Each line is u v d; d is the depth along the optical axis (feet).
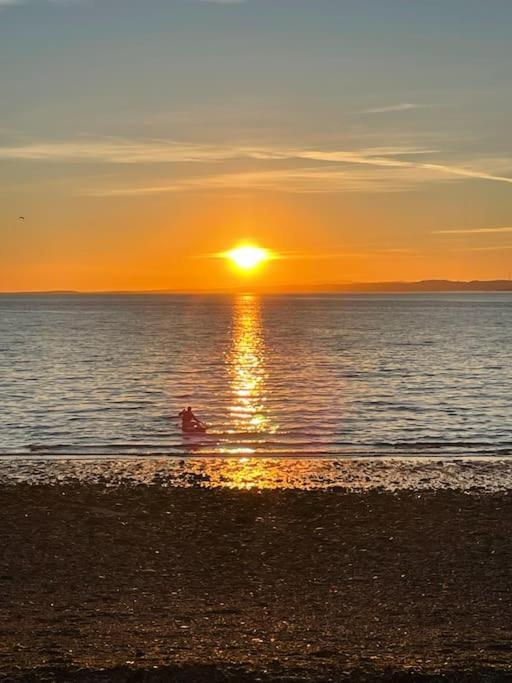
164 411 142.10
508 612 48.83
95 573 55.98
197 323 496.23
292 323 492.54
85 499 74.90
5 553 59.82
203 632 44.83
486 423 131.13
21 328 427.74
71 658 39.75
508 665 38.93
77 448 108.37
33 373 201.98
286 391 169.99
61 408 144.77
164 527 66.49
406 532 65.05
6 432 121.70
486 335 359.87
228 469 92.89
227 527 66.44
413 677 37.32
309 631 45.14
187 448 108.47
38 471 90.68
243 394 165.17
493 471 92.17
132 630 45.11
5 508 71.72
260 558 59.16
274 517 69.21
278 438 117.19
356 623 46.73
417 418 135.74
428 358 246.06
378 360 240.12
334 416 137.49
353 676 37.42
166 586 53.57
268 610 49.08
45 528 65.98
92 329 419.13
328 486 83.92
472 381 186.70
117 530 65.62
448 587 53.31
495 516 69.51
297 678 37.09
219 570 56.75
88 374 200.75
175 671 37.55
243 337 353.31
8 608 49.08
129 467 93.56
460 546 61.67
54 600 50.70
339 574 55.88
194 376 198.29
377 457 102.27
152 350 278.05
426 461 98.89
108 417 135.44
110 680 36.86
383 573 55.98
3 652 40.86
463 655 40.75
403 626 46.21
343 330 408.87
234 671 37.76
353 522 67.72
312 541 62.90
